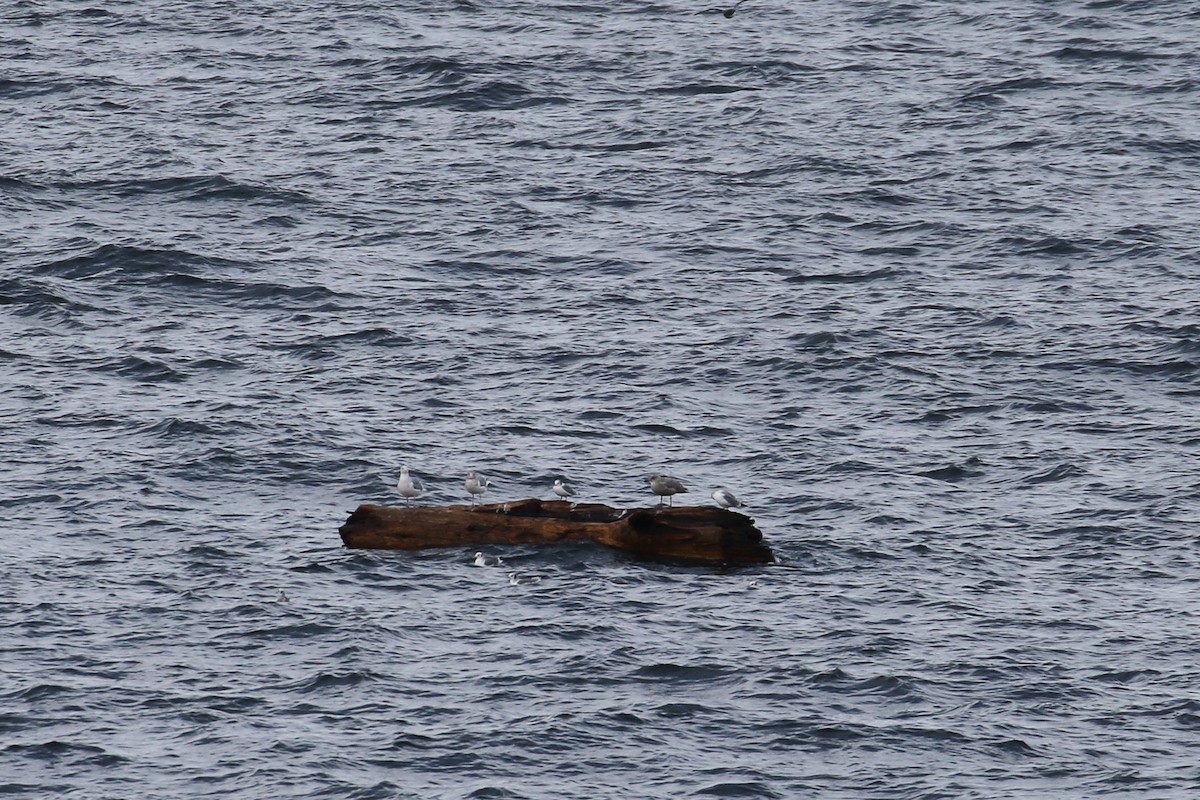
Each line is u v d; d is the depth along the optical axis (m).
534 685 172.25
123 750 159.38
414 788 154.00
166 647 179.25
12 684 170.25
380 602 190.25
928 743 163.38
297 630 183.12
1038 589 198.62
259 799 152.00
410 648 179.62
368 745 160.75
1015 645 183.50
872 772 158.62
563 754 160.12
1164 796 154.88
